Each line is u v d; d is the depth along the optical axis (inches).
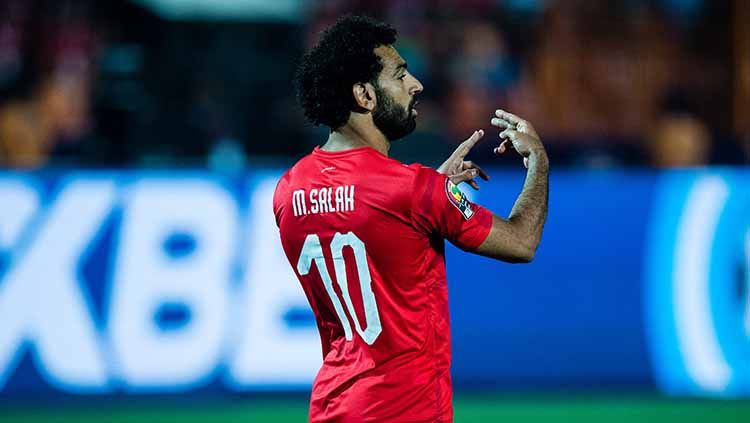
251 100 1360.7
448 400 429.1
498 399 963.3
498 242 416.2
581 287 979.3
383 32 426.9
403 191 409.1
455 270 971.9
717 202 980.6
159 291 931.3
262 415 903.7
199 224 938.1
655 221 983.6
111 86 1333.7
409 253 414.9
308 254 432.5
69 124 1283.2
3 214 914.7
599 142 1299.2
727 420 904.9
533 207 426.0
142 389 926.4
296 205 432.8
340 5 1406.3
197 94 1334.9
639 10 1478.8
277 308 940.0
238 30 1429.6
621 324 979.9
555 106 1412.4
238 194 942.4
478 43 1386.6
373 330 419.5
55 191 923.4
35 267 917.8
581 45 1448.1
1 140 1269.7
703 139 1344.7
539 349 975.0
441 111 1338.6
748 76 1462.8
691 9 1498.5
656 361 980.6
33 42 1355.8
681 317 979.9
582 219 981.2
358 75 419.8
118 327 926.4
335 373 431.2
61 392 917.8
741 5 1485.0
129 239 930.1
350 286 421.1
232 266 938.1
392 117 426.0
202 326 934.4
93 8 1396.4
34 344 916.6
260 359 936.9
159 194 935.0
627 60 1457.9
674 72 1465.3
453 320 968.9
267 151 1310.3
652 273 981.8
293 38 1422.2
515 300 975.0
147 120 1300.4
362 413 418.3
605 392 976.9
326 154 431.8
